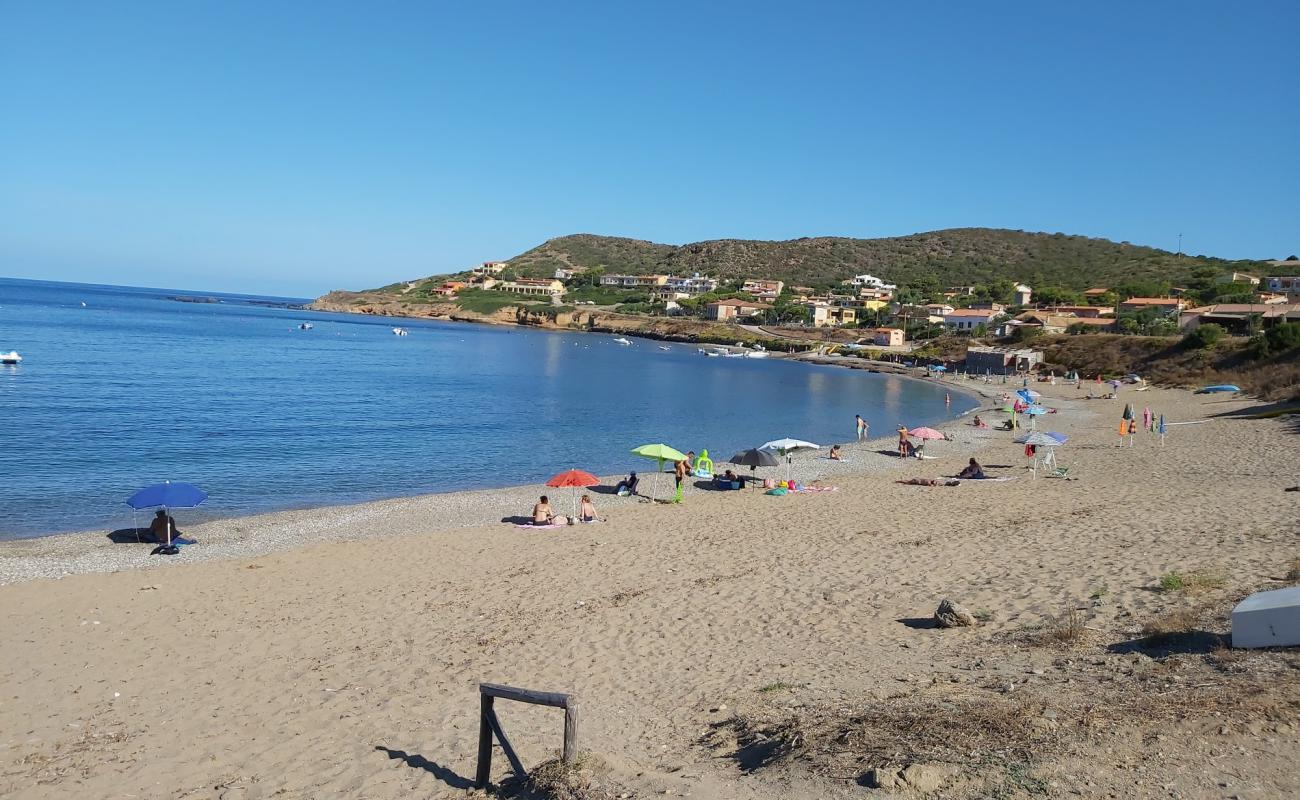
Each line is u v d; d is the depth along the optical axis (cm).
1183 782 638
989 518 2197
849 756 775
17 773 957
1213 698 776
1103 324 11600
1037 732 756
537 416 5488
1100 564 1558
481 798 844
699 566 1850
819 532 2152
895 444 4416
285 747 1015
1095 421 5259
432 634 1458
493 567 1922
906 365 12262
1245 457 3144
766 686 1099
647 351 14725
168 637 1454
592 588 1711
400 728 1063
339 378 7512
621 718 1056
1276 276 14075
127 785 923
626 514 2602
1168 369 8175
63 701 1177
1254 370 7044
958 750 744
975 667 1048
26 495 2827
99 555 2138
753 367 11819
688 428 5234
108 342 10062
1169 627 1061
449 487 3238
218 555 2166
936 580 1584
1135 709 783
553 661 1301
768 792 730
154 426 4328
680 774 817
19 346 8750
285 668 1302
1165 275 19625
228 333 13325
